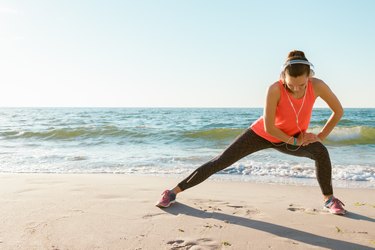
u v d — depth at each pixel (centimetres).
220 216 354
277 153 907
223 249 270
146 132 1525
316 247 276
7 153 986
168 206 383
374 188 522
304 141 329
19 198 419
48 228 311
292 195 462
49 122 2833
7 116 4372
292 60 288
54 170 705
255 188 509
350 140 1262
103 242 281
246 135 359
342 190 503
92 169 714
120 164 777
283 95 317
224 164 369
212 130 1470
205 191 482
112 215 351
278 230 314
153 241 284
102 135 1496
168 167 732
